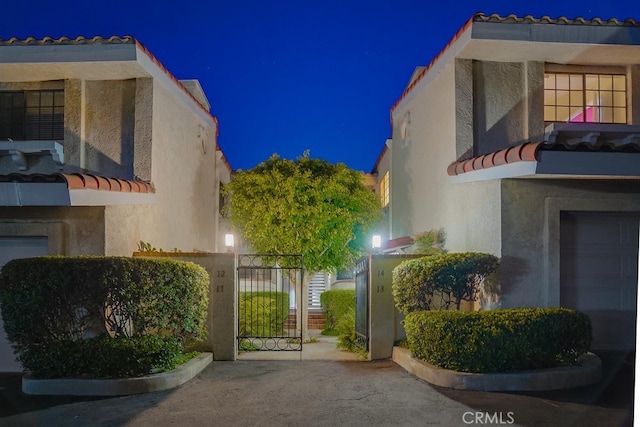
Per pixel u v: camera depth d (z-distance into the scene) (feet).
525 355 26.71
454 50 36.73
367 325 37.29
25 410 23.65
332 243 48.88
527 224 31.45
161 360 28.55
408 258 37.01
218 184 60.90
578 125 33.81
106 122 38.58
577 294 32.71
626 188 31.86
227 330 36.24
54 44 35.50
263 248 49.29
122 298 27.89
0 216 31.14
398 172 57.00
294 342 47.55
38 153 37.22
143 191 35.40
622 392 25.25
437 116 41.81
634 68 37.96
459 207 37.14
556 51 35.65
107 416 22.66
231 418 22.31
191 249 50.31
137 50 35.60
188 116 49.08
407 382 28.37
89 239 31.04
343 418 22.07
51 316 27.53
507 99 37.40
